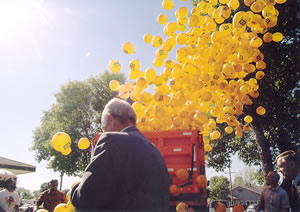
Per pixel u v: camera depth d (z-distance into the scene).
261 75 5.83
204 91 4.96
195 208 3.96
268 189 4.15
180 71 4.98
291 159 3.53
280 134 11.07
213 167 14.96
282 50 9.75
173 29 5.11
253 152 14.33
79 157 23.30
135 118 2.19
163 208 1.80
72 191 1.91
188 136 4.21
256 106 10.18
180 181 4.05
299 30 9.73
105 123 2.14
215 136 5.65
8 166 9.33
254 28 5.12
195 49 4.98
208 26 5.14
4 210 5.48
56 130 24.67
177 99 4.77
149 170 1.79
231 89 5.56
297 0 9.40
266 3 4.89
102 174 1.70
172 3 5.18
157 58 5.09
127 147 1.80
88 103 25.14
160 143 4.24
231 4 4.91
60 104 25.39
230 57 5.21
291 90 10.64
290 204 3.55
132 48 4.88
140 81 4.71
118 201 1.67
